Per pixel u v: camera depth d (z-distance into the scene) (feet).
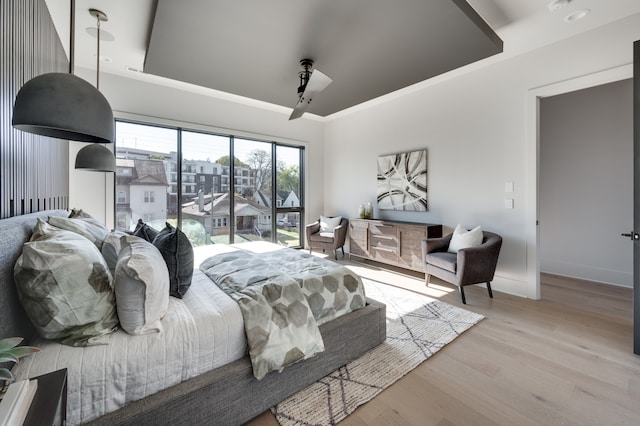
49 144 7.29
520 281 10.63
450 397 5.33
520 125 10.50
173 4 6.59
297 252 8.95
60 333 3.73
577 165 12.92
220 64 9.55
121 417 3.57
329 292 6.32
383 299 10.28
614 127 11.97
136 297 3.99
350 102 12.97
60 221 5.17
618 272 11.91
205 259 8.18
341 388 5.52
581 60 9.10
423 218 13.96
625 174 11.75
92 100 3.19
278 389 5.04
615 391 5.45
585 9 7.94
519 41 9.52
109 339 3.89
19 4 5.15
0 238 3.38
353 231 16.11
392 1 6.55
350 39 8.11
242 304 5.02
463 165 12.29
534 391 5.47
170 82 13.09
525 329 7.98
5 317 3.30
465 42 8.30
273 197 17.79
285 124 17.76
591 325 8.21
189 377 4.25
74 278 3.74
